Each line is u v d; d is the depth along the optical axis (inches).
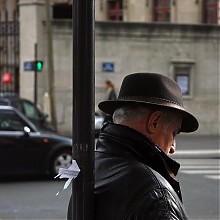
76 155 98.3
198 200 424.8
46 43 1035.3
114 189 94.3
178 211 90.0
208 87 1081.4
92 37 99.5
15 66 1102.4
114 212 92.1
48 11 912.9
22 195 439.5
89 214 96.0
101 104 107.3
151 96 100.8
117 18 1173.1
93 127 98.9
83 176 96.9
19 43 1059.9
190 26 1068.5
